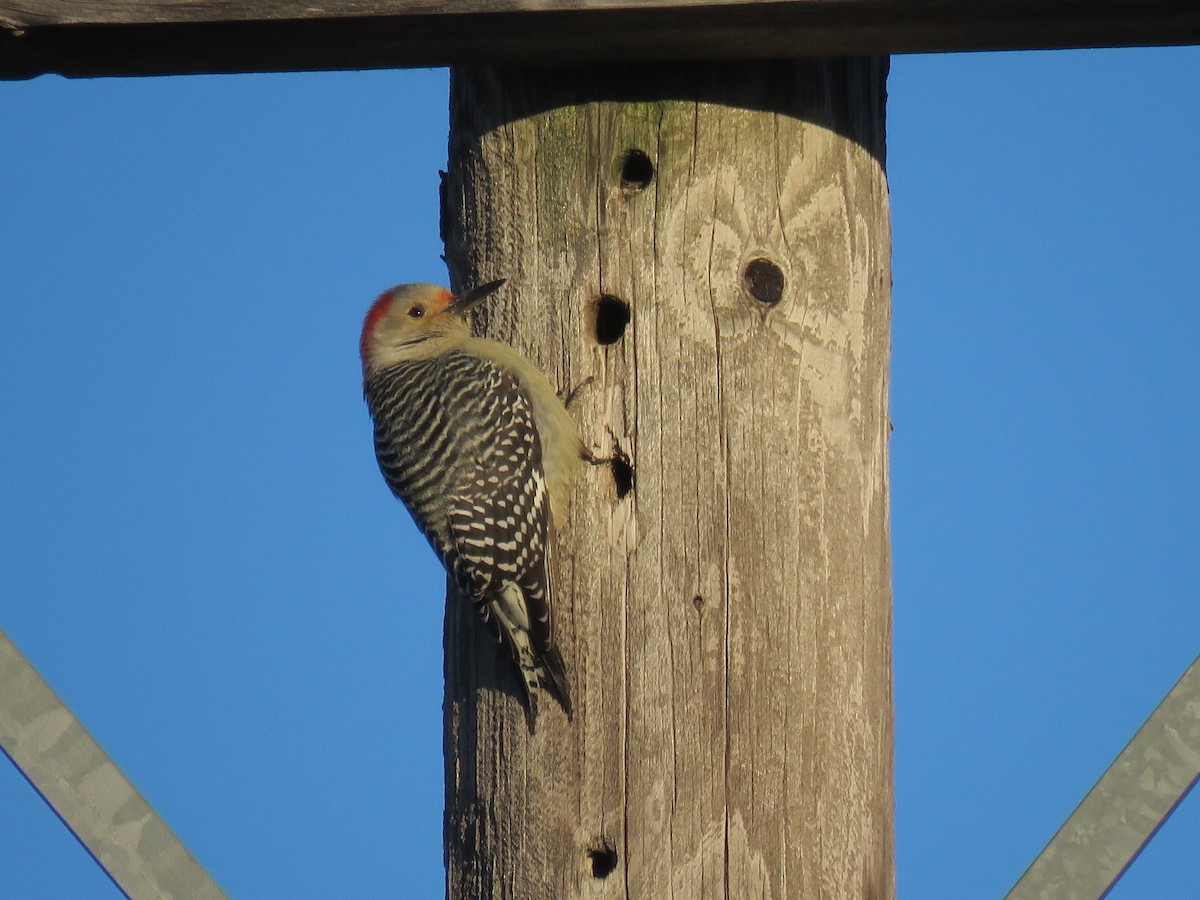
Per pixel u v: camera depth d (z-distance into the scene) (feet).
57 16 32.65
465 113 36.22
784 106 34.50
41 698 29.55
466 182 36.01
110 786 29.48
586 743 33.09
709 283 34.01
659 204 34.24
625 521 33.73
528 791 33.32
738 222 34.19
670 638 33.09
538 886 32.96
